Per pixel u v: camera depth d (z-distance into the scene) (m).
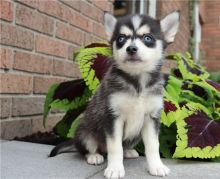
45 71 1.11
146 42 0.73
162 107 0.73
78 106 0.98
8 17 0.95
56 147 0.81
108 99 0.70
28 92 1.04
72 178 0.65
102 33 1.45
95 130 0.76
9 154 0.80
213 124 0.84
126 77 0.71
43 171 0.69
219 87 0.96
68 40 1.23
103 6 1.45
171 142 0.90
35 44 1.07
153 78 0.72
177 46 2.37
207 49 3.78
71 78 1.25
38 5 1.07
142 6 1.88
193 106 0.88
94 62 0.92
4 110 0.95
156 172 0.68
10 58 0.97
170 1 2.13
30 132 1.06
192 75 1.02
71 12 1.24
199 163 0.78
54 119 1.17
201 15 3.39
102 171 0.70
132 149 0.83
